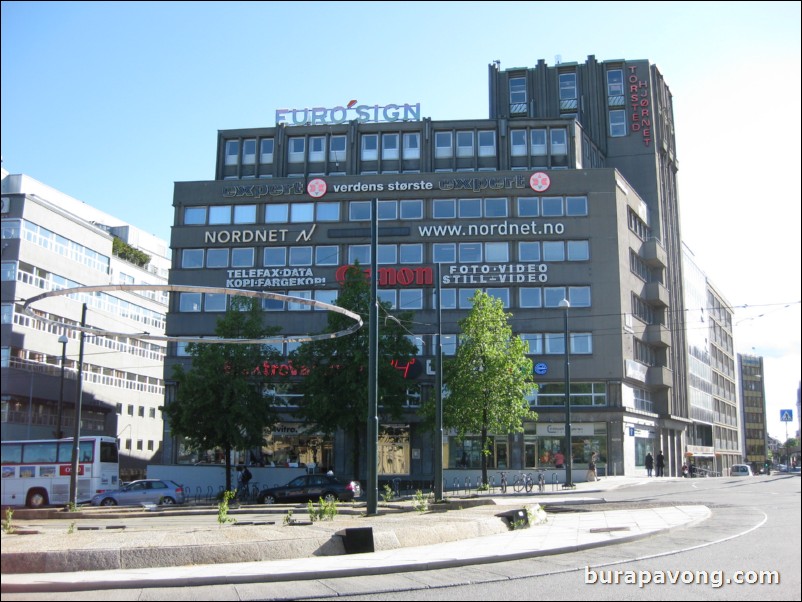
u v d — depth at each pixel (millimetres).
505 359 40938
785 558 14094
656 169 65750
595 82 67250
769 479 53656
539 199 53719
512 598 10789
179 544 14305
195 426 40500
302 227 54375
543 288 52625
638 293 57938
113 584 11938
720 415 96250
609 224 52969
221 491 45594
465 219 53469
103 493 38906
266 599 10992
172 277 54625
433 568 13938
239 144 58906
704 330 85875
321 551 15133
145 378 73875
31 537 15320
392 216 54125
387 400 40500
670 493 36375
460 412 40562
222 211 55438
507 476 48188
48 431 51625
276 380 49312
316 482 37406
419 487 46625
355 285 41156
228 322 41750
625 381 53094
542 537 18016
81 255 61938
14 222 53000
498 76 68625
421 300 52625
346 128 58062
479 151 57281
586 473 48594
